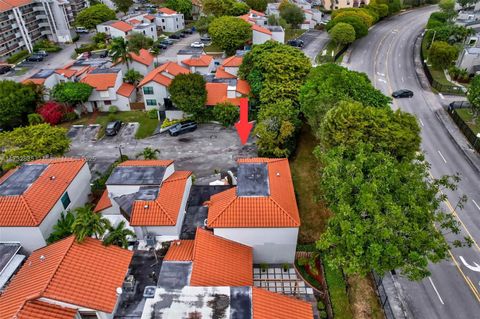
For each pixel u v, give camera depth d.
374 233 24.42
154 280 27.98
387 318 27.73
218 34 82.81
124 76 70.31
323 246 25.89
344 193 27.42
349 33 81.75
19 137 44.41
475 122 53.78
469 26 84.88
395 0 117.25
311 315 24.20
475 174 44.34
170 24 110.94
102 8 106.88
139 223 30.92
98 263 26.23
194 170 47.69
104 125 60.69
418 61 80.50
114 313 25.36
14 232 31.42
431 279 31.00
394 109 59.53
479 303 29.12
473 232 35.72
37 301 22.95
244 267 28.83
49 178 35.72
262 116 49.41
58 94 60.84
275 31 87.62
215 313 22.48
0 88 60.12
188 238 32.16
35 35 106.44
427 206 26.50
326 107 42.34
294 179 43.72
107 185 34.31
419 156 33.12
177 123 58.03
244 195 31.67
